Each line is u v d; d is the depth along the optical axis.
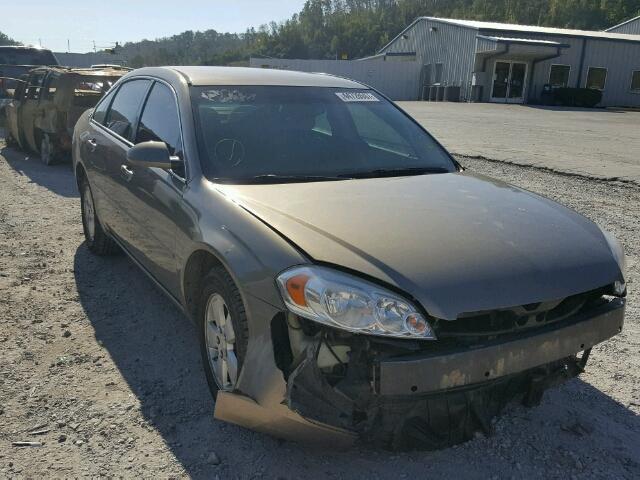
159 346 3.94
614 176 9.59
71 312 4.43
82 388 3.42
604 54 35.59
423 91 41.38
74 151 5.79
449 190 3.44
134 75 4.98
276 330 2.65
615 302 2.99
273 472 2.75
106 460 2.83
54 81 10.51
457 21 38.81
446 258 2.62
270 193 3.22
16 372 3.56
